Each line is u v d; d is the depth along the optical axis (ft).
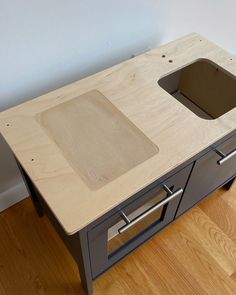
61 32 2.61
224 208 3.83
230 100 2.95
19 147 2.09
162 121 2.29
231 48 4.75
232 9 3.90
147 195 2.25
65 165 2.00
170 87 3.25
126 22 2.98
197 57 2.78
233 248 3.52
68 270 3.31
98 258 2.55
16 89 2.77
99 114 2.32
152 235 3.20
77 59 2.96
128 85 2.53
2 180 3.43
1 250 3.42
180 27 3.57
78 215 1.76
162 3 3.08
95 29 2.81
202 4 3.47
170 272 3.33
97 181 1.92
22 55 2.55
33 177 1.93
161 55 2.78
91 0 2.55
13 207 3.76
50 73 2.88
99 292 3.18
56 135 2.17
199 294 3.21
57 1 2.37
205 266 3.38
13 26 2.31
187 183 2.67
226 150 2.65
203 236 3.59
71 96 2.44
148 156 2.07
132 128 2.24
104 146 2.13
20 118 2.26
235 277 3.33
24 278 3.25
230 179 3.66
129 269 3.33
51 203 1.80
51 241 3.50
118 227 2.49
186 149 2.12
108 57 3.20
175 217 3.29
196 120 2.30
